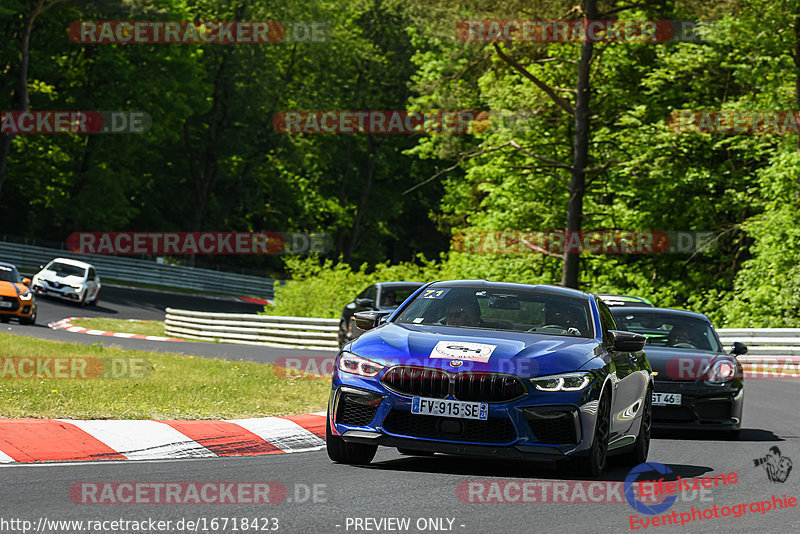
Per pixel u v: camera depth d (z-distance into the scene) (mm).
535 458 18672
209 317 71062
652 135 81875
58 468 18703
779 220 73000
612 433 20875
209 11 149500
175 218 171500
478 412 18562
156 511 14891
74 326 71750
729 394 29562
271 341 68438
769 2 74750
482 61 84000
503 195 94375
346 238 180125
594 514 16109
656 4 80750
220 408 27484
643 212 85562
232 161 163500
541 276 90688
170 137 146500
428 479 18750
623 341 21234
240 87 150625
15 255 123875
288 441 24484
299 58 160625
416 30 108000
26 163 135250
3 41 125188
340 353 20359
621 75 89812
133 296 113688
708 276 87125
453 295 22172
